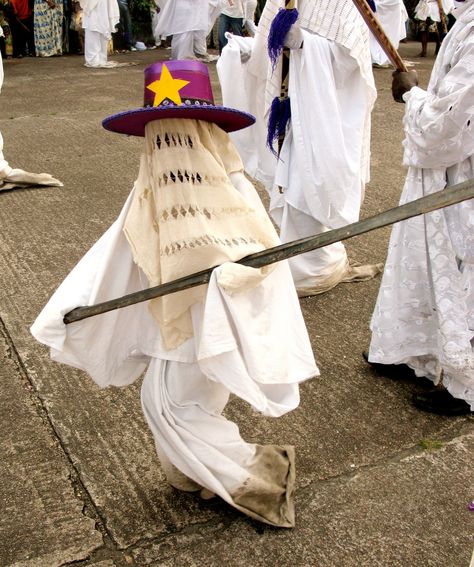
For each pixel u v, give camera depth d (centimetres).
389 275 330
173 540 256
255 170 439
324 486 282
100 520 265
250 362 227
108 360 256
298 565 246
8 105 936
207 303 223
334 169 390
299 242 213
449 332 307
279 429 316
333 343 385
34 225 539
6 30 1349
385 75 1125
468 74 276
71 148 743
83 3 1211
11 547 253
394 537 258
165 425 241
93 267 244
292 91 391
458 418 324
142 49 1476
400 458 298
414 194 314
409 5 1306
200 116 226
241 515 267
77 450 301
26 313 410
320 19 381
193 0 1189
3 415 324
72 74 1168
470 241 300
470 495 278
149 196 236
